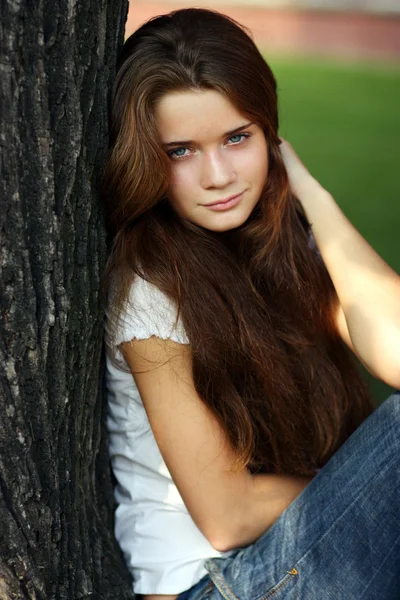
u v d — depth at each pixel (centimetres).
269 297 400
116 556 373
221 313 363
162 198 364
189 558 364
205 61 335
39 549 331
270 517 369
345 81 1842
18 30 279
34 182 300
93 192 338
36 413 320
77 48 309
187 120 340
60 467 338
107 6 326
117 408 376
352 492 345
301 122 1541
